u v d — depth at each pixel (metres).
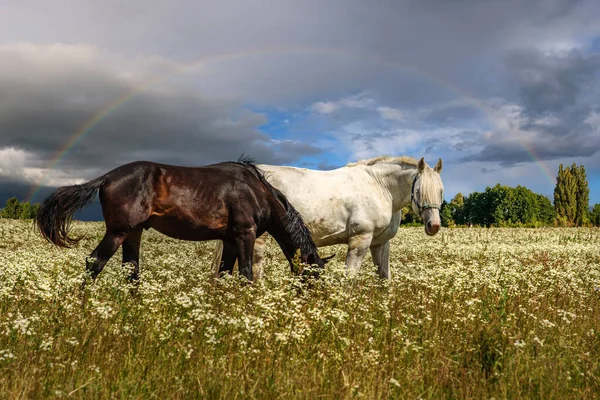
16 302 5.38
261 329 4.48
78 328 4.56
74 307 5.00
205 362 3.87
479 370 4.10
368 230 8.35
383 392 3.67
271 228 7.93
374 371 3.93
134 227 6.88
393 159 8.68
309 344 4.46
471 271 7.93
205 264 9.66
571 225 44.84
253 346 4.26
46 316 4.76
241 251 7.42
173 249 13.92
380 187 8.64
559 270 9.34
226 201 7.31
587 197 73.25
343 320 4.86
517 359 4.24
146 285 5.62
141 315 5.04
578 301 7.12
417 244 17.17
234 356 4.06
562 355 4.60
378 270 8.87
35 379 3.48
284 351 4.29
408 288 7.20
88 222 28.75
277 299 5.46
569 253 13.90
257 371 3.85
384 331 4.95
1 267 6.62
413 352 4.50
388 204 8.58
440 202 8.52
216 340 4.30
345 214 8.34
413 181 8.58
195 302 5.13
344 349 4.36
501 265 8.72
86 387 3.44
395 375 4.04
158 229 7.34
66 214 6.84
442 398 3.69
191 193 7.11
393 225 8.82
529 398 3.75
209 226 7.28
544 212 73.25
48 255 8.13
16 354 3.86
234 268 8.51
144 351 4.12
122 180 6.83
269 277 6.97
